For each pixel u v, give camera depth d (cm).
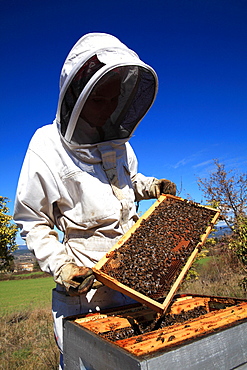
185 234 91
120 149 105
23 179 93
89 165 94
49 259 81
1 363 204
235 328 59
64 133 92
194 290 321
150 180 122
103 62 82
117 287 70
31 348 239
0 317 391
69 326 69
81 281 74
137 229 93
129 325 77
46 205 94
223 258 406
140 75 92
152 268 76
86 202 90
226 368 56
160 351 47
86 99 83
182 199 110
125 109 95
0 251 438
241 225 336
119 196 96
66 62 89
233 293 287
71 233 95
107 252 86
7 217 454
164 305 62
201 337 54
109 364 51
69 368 67
